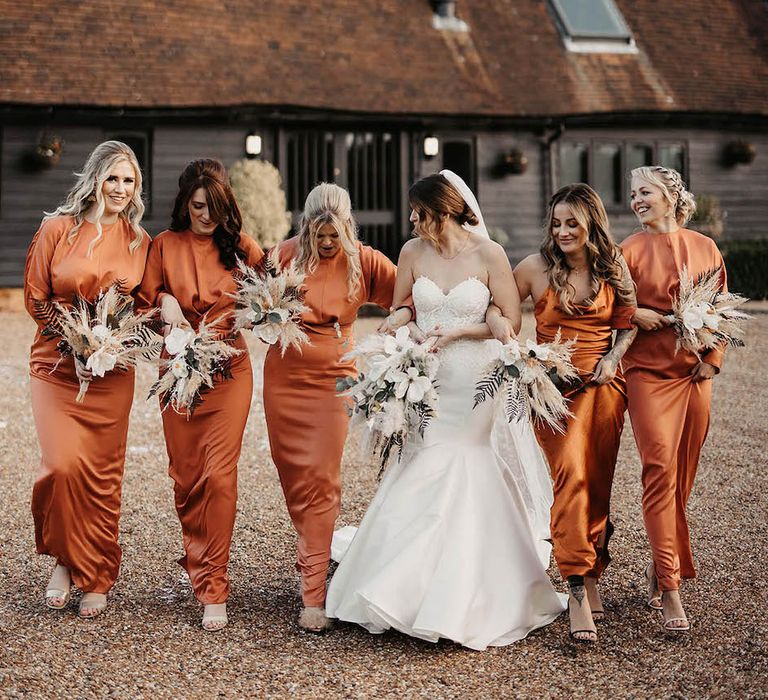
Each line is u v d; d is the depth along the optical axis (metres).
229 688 3.55
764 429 7.96
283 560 4.98
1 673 3.62
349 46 17.47
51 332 4.20
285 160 16.86
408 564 3.96
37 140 15.37
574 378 4.12
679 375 4.32
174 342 4.09
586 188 4.16
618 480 6.45
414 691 3.54
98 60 15.57
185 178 4.26
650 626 4.14
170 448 4.30
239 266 4.21
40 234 4.28
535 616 4.16
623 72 19.14
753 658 3.79
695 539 5.24
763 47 21.11
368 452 4.27
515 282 4.33
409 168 17.72
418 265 4.41
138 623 4.16
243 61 16.48
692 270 4.36
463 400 4.26
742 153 19.30
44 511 4.17
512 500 4.26
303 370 4.35
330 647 3.95
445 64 17.91
